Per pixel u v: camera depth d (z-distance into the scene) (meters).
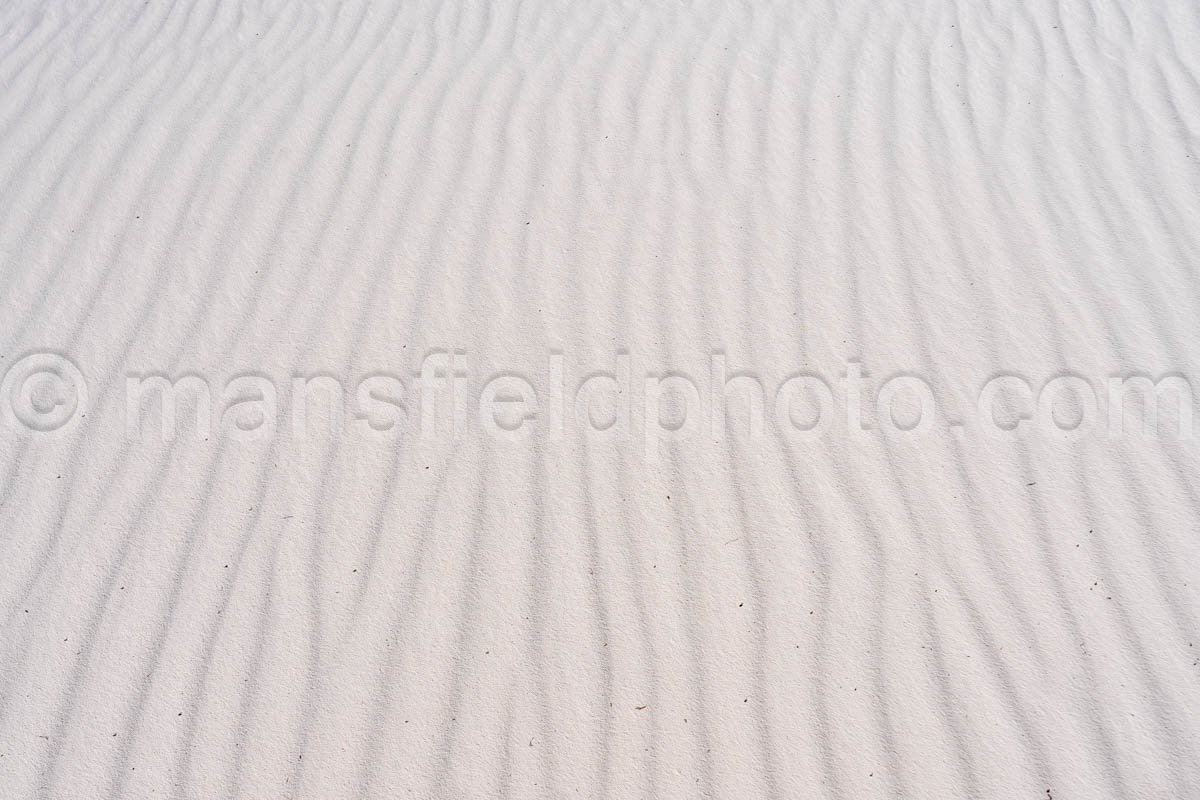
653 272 3.24
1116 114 3.74
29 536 2.66
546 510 2.68
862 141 3.66
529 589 2.53
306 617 2.49
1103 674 2.33
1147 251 3.25
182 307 3.18
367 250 3.33
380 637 2.45
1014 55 4.02
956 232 3.33
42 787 2.24
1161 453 2.74
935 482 2.70
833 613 2.46
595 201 3.47
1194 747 2.22
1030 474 2.71
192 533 2.66
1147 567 2.51
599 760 2.25
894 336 3.04
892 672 2.36
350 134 3.76
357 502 2.71
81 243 3.38
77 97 3.97
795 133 3.70
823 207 3.43
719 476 2.74
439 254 3.31
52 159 3.69
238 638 2.46
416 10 4.38
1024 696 2.31
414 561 2.59
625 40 4.16
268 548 2.62
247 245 3.36
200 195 3.54
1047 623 2.42
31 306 3.19
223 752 2.29
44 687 2.40
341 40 4.23
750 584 2.52
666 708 2.32
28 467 2.80
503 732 2.29
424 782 2.23
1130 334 3.02
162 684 2.39
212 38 4.26
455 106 3.86
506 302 3.17
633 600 2.50
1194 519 2.59
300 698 2.36
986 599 2.47
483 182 3.55
